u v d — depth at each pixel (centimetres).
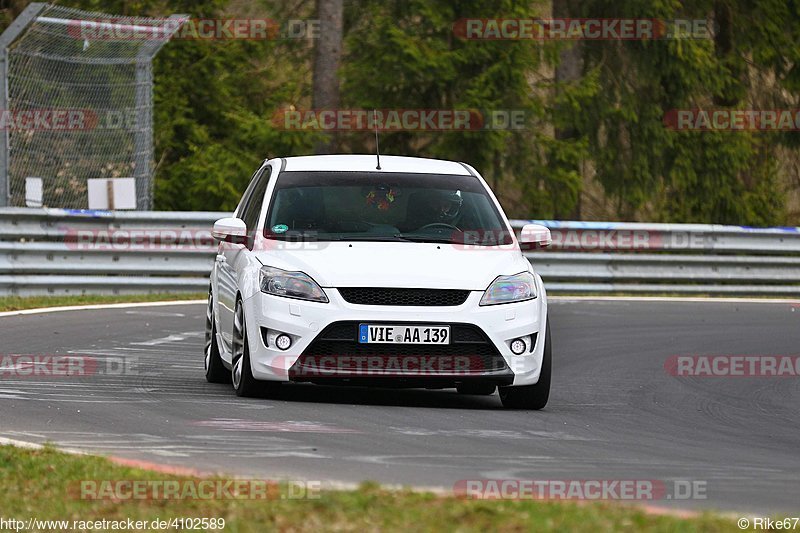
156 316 5306
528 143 9356
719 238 7362
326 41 8819
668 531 1634
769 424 3228
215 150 9069
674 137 9962
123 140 7219
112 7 9631
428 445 2573
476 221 3406
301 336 3053
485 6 9081
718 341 5075
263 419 2852
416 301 3089
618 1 9619
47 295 5919
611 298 6850
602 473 2309
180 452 2394
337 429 2742
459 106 8888
